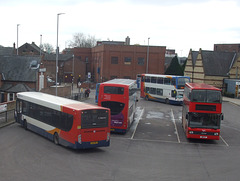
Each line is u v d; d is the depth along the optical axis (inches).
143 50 2532.0
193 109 775.1
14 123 957.8
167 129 980.6
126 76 2573.8
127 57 2556.6
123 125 836.0
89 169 504.4
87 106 647.8
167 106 1592.0
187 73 2432.3
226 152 704.4
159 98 1722.4
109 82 885.2
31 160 546.0
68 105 658.2
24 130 847.7
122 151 660.1
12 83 1585.9
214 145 781.3
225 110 1489.9
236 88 2030.0
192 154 670.5
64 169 497.4
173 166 557.6
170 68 2442.2
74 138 605.6
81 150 645.9
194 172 521.3
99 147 689.6
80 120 601.9
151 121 1121.4
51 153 603.5
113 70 2571.4
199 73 2258.9
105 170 504.1
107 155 614.9
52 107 697.0
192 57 2384.4
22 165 512.1
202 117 775.1
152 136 858.8
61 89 1676.9
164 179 471.5
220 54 2314.2
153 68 2544.3
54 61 2861.7
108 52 2556.6
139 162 573.6
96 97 1598.2
